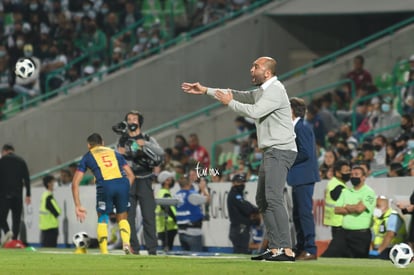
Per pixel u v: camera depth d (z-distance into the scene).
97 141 51.22
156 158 52.53
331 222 52.84
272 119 41.16
